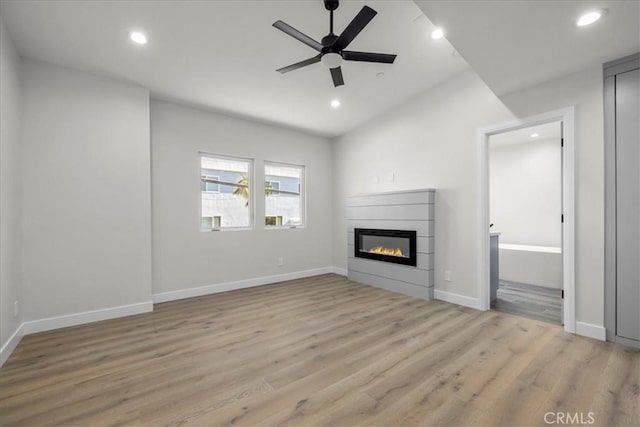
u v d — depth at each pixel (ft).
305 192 16.75
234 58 9.19
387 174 14.23
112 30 7.68
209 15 7.27
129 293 10.32
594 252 8.07
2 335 7.04
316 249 17.16
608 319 7.85
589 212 8.13
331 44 7.14
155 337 8.36
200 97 11.80
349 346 7.69
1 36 7.05
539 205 16.47
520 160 17.12
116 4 6.78
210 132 13.28
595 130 8.04
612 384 5.82
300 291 13.42
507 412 5.06
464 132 11.06
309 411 5.14
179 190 12.39
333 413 5.08
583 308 8.25
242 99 12.10
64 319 9.16
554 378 6.07
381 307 10.96
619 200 7.70
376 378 6.15
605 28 6.37
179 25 7.59
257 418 4.97
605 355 7.03
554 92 8.75
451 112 11.46
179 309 10.90
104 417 5.03
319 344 7.82
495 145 17.74
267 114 13.80
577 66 8.04
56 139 9.12
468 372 6.34
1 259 7.04
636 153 7.46
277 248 15.48
